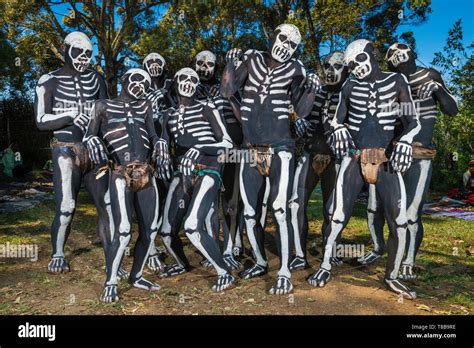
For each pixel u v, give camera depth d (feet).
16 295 14.53
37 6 45.32
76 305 13.60
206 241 14.57
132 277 14.88
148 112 14.66
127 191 13.96
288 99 15.10
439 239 22.09
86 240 21.56
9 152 45.57
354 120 14.56
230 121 17.54
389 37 34.65
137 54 48.78
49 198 33.58
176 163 15.71
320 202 33.24
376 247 18.15
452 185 38.58
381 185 14.21
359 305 13.46
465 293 14.75
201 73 18.85
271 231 23.68
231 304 13.60
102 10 44.96
